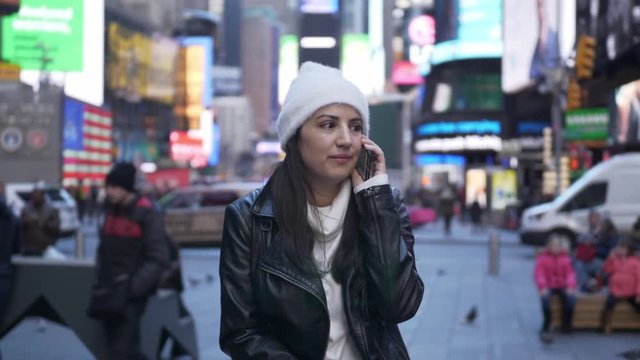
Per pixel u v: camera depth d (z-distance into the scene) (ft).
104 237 18.02
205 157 436.35
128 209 18.11
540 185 148.77
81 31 246.27
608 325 34.30
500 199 117.08
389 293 7.65
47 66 242.37
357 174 7.95
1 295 19.57
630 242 34.83
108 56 313.32
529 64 146.10
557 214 70.08
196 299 42.98
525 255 74.64
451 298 44.55
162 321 22.49
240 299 7.96
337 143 7.71
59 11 242.58
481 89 188.03
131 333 18.08
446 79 193.67
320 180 7.98
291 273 7.70
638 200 67.67
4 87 142.92
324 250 7.88
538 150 149.07
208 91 472.85
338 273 7.83
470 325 35.60
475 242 91.35
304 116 7.70
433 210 132.36
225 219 8.27
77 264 20.68
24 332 32.32
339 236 7.92
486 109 186.29
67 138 143.64
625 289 34.09
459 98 189.88
